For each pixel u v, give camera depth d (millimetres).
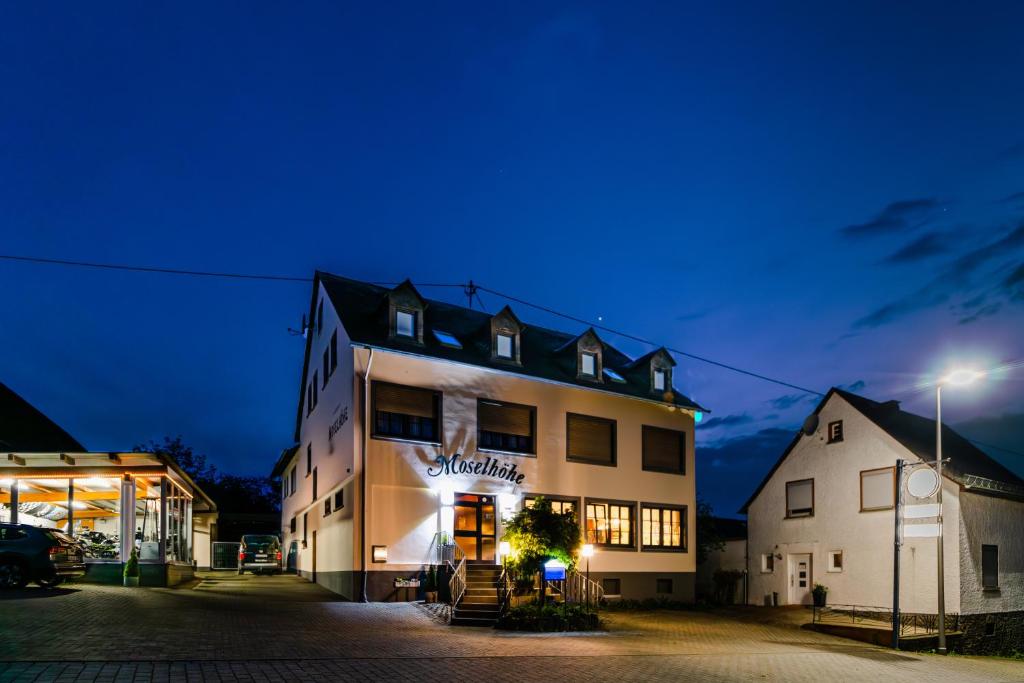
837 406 29922
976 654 24938
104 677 9398
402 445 22625
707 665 13891
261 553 32812
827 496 29594
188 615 15719
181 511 26781
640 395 28984
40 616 14133
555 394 26562
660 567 28469
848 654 17719
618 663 13383
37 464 21766
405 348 23219
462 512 23781
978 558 26000
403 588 21766
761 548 31703
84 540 23734
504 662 12734
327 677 10367
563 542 19969
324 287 25578
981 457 30656
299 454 34125
